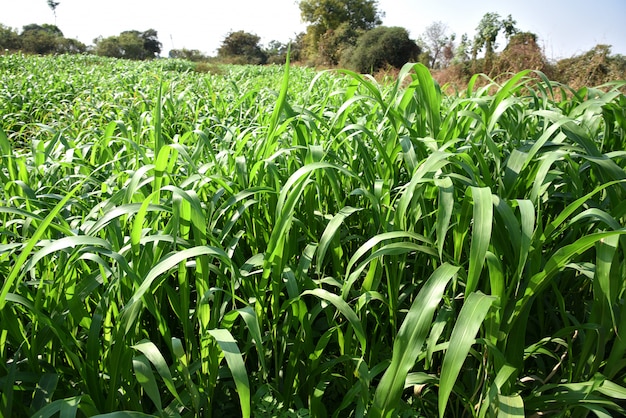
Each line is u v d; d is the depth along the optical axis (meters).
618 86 2.10
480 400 1.44
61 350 1.52
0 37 55.94
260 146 2.20
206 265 1.37
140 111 5.23
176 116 4.53
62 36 70.06
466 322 1.07
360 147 1.89
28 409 1.38
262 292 1.51
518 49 13.11
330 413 1.72
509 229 1.24
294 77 11.98
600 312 1.39
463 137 2.09
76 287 1.37
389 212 1.65
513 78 1.78
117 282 1.36
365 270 1.98
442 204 1.30
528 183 1.59
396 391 1.10
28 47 57.12
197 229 1.37
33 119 6.09
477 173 1.48
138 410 1.36
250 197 1.89
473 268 1.13
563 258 1.16
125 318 1.23
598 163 1.33
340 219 1.50
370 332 1.90
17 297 1.15
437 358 1.73
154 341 1.84
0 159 2.45
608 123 1.84
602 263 1.24
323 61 35.34
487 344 1.25
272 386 1.66
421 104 1.96
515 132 2.07
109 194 2.10
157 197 1.55
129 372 1.32
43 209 1.96
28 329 1.50
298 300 1.50
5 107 6.35
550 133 1.43
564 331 1.41
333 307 1.87
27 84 8.08
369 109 2.81
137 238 1.32
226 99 5.78
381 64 29.72
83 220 1.69
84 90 8.23
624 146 1.87
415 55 29.94
